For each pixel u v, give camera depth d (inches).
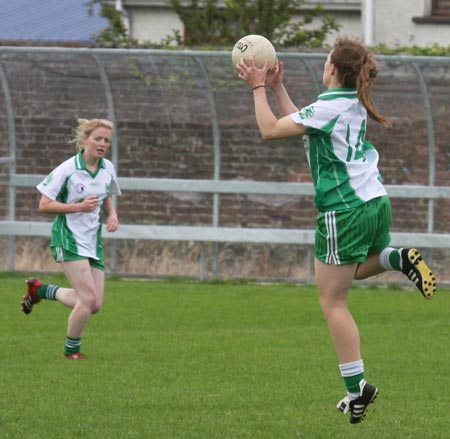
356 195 658.8
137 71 1540.4
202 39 1967.3
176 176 1576.0
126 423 730.2
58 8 2372.0
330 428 722.8
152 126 1566.2
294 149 1553.9
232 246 1573.6
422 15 2166.6
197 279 1574.8
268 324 1178.0
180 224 1590.8
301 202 1573.6
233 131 1557.6
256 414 759.7
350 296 1413.6
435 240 1525.6
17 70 1546.5
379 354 1001.5
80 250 950.4
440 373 917.8
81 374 895.1
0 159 1551.4
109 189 976.3
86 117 1563.7
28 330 1117.1
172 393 826.2
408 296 1424.7
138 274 1585.9
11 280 1525.6
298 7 2085.4
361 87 660.7
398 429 723.4
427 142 1534.2
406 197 1533.0
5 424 726.5
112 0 2265.0
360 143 669.9
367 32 2165.4
